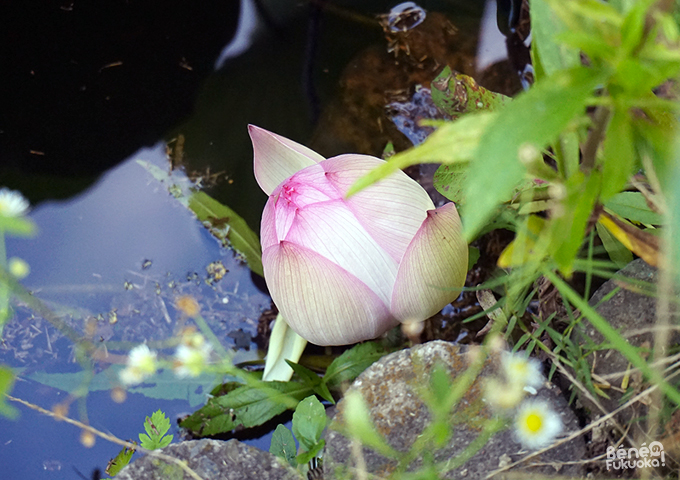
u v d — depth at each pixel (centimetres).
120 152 51
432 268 40
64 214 50
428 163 50
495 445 39
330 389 46
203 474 40
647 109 35
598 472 38
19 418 46
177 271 49
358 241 40
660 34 35
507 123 30
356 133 51
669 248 32
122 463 44
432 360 41
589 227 37
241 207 50
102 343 47
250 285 49
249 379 39
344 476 39
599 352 40
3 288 37
